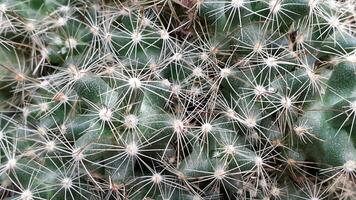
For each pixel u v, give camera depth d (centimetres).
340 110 8
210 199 8
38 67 9
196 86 8
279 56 8
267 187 8
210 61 8
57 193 8
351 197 8
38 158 8
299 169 8
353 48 8
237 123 8
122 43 9
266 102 8
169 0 9
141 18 9
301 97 8
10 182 8
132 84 8
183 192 8
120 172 8
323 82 8
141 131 8
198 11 9
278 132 8
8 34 9
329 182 8
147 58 8
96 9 9
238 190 8
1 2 9
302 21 9
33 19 9
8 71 9
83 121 8
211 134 8
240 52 8
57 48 9
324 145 8
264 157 8
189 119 8
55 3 9
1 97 9
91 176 8
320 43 9
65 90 8
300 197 8
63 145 8
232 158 8
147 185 8
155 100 8
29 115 9
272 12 8
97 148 8
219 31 9
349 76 8
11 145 8
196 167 8
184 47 9
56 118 9
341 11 9
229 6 9
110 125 8
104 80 8
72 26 9
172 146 8
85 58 9
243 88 8
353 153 8
